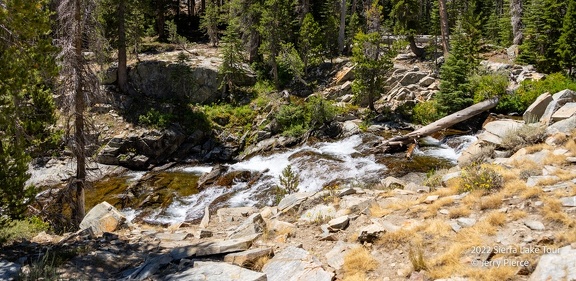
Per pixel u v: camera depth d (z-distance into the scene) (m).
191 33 45.38
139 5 28.38
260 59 35.78
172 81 30.05
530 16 30.50
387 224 8.62
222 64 29.91
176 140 25.81
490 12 45.53
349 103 28.94
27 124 13.84
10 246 8.27
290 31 33.72
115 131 25.78
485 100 24.78
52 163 22.92
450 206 9.05
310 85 31.86
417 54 34.94
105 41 14.55
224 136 27.11
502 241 6.96
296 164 21.91
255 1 32.38
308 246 8.49
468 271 6.22
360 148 23.16
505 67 28.95
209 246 8.20
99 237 9.46
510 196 8.65
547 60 28.12
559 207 7.57
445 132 23.89
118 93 28.92
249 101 30.08
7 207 9.59
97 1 13.91
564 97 14.50
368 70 27.02
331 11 39.28
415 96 28.38
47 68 9.93
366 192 12.04
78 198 14.26
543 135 12.56
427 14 48.00
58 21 13.20
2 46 9.02
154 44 37.38
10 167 10.10
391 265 7.09
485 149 13.52
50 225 13.41
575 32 26.75
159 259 7.66
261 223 10.29
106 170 23.33
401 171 19.06
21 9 8.93
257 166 22.66
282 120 27.03
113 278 7.04
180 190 20.38
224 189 19.97
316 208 10.97
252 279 6.53
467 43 28.50
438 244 7.43
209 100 30.20
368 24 34.88
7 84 8.88
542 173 9.60
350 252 7.58
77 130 14.04
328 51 36.88
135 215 17.66
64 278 6.72
